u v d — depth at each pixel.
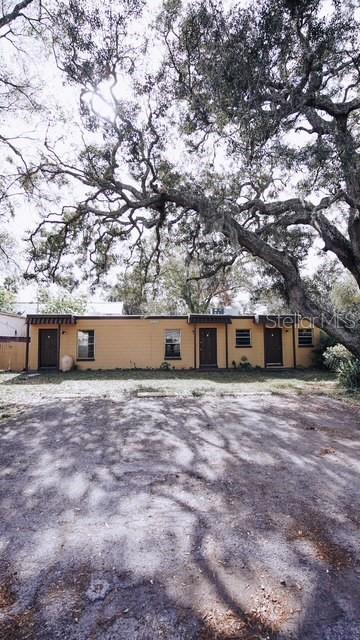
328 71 6.29
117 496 3.24
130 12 6.49
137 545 2.45
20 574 2.14
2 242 10.33
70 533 2.61
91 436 5.29
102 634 1.69
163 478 3.67
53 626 1.74
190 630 1.71
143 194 9.18
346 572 2.14
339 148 5.98
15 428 5.79
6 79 8.30
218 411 7.14
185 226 10.80
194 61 6.43
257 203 8.77
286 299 10.52
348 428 5.74
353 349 8.77
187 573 2.14
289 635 1.68
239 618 1.78
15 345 16.55
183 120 7.64
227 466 4.02
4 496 3.25
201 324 16.55
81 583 2.06
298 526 2.70
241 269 19.23
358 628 1.72
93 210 9.66
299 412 7.03
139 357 16.27
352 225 8.70
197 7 5.51
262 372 15.37
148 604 1.88
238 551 2.37
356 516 2.86
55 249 10.44
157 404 7.91
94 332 16.19
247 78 5.12
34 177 9.54
